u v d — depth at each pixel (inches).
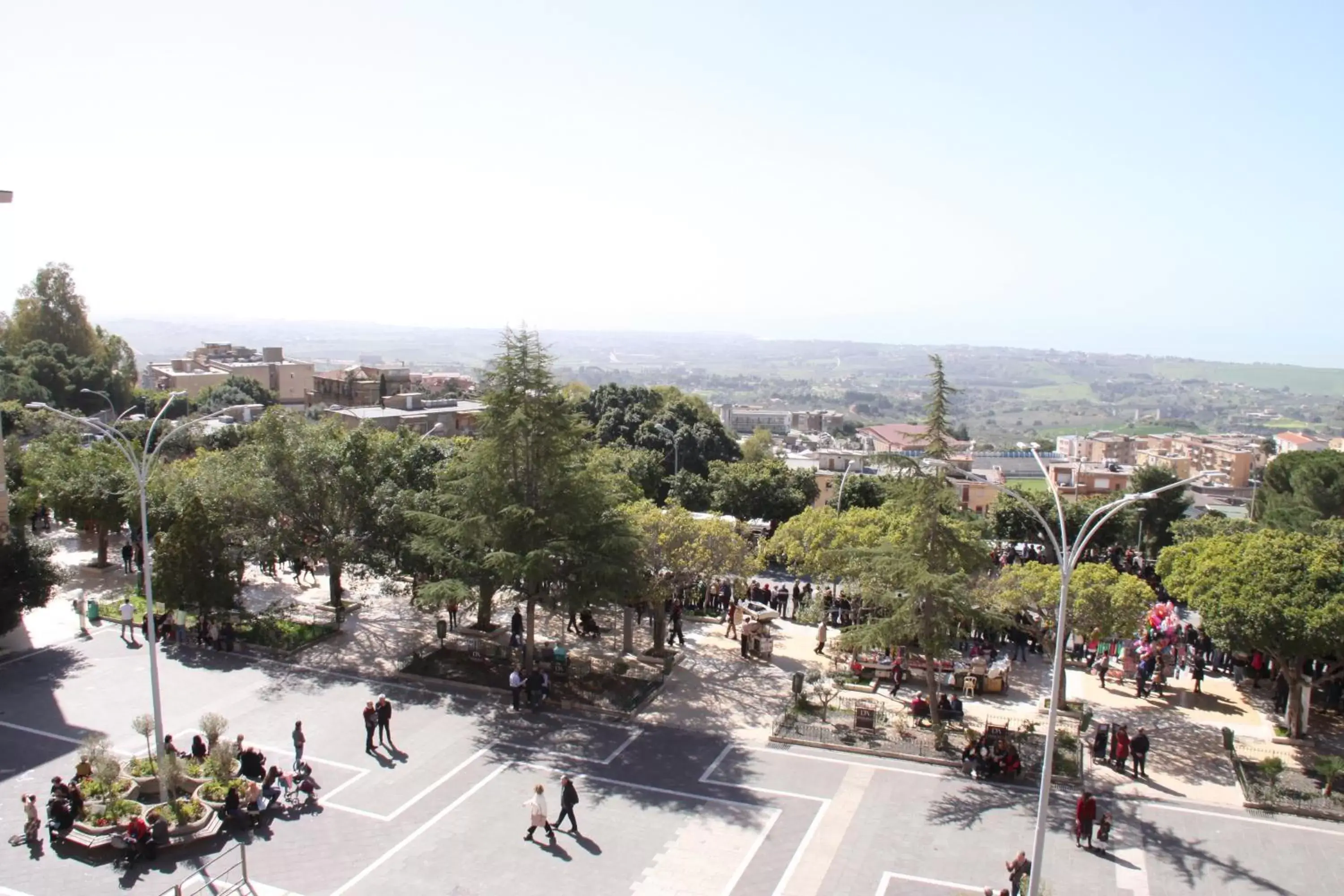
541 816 927.7
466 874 866.8
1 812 957.8
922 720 1259.8
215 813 940.6
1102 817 939.3
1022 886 832.3
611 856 906.1
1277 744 1205.7
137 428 3139.8
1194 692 1406.3
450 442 2149.4
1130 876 888.3
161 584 1440.7
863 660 1464.1
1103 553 2422.5
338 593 1610.5
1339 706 1346.0
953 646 1291.8
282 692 1306.6
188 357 6200.8
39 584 1412.4
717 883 863.1
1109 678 1472.7
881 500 2869.1
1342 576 1154.7
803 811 1005.8
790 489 2832.2
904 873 885.2
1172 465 4237.2
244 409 3449.8
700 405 4340.6
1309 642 1109.7
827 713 1269.7
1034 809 1022.4
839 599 1731.1
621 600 1327.5
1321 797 1040.2
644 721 1246.9
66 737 1136.8
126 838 877.2
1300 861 924.0
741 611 1667.1
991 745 1112.2
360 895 828.6
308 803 994.1
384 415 3693.4
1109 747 1178.0
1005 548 2285.9
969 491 3489.2
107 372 3747.5
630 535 1338.6
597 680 1375.5
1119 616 1249.4
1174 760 1156.5
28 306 3848.4
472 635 1561.3
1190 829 983.0
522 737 1188.5
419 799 1012.5
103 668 1373.0
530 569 1249.4
